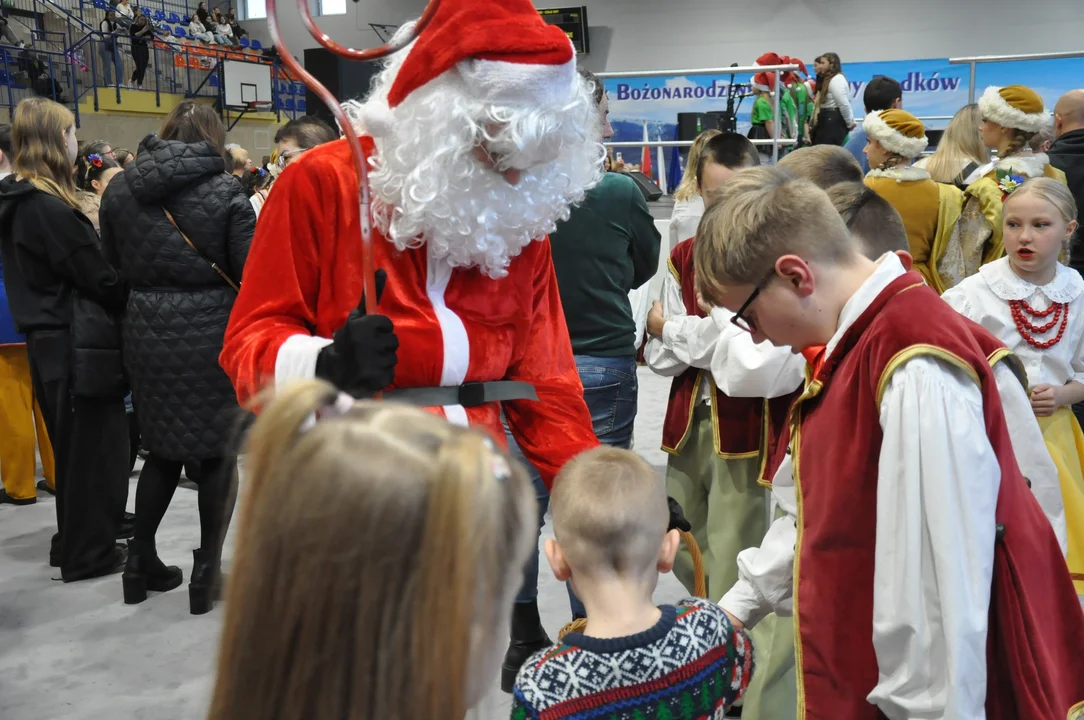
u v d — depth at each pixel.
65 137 2.97
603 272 2.46
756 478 2.18
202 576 2.79
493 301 1.50
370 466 0.65
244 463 0.71
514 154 1.33
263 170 5.80
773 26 13.65
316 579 0.64
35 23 14.68
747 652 1.29
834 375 1.30
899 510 1.19
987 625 1.18
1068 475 2.27
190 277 2.70
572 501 1.26
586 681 1.18
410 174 1.33
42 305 3.05
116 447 3.10
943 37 12.78
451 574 0.62
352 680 0.64
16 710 2.28
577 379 1.70
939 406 1.17
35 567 3.19
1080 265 3.56
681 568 2.44
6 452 3.82
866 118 3.18
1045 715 1.20
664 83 6.68
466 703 0.64
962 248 3.14
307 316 1.45
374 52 1.29
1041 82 8.82
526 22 1.33
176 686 2.40
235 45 15.87
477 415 1.50
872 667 1.25
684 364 2.29
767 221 1.28
